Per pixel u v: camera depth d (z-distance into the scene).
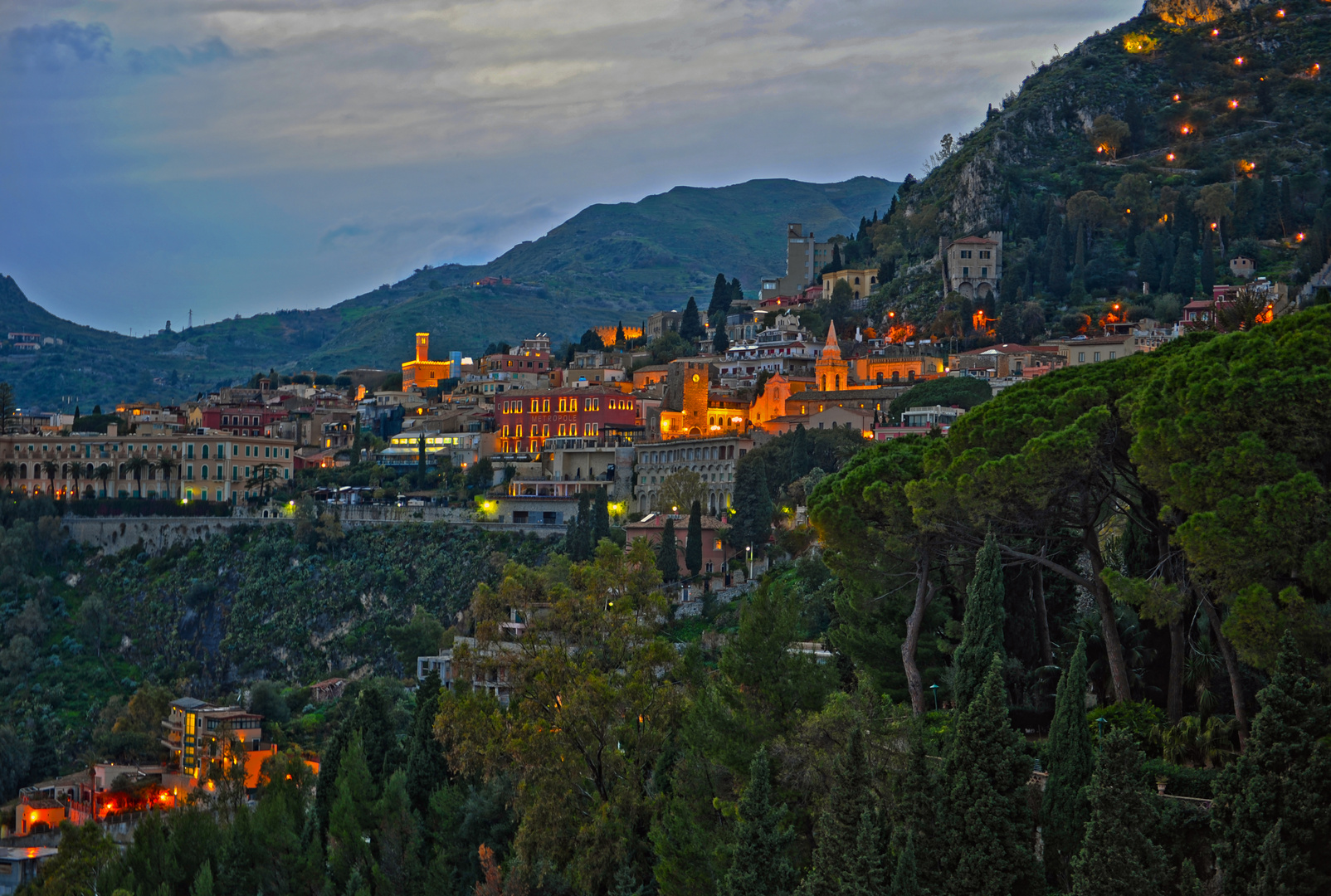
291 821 140.25
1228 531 82.69
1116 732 73.44
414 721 145.62
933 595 112.94
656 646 117.19
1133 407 95.81
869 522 114.25
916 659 115.50
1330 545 78.81
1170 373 92.00
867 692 92.31
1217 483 85.19
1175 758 86.88
